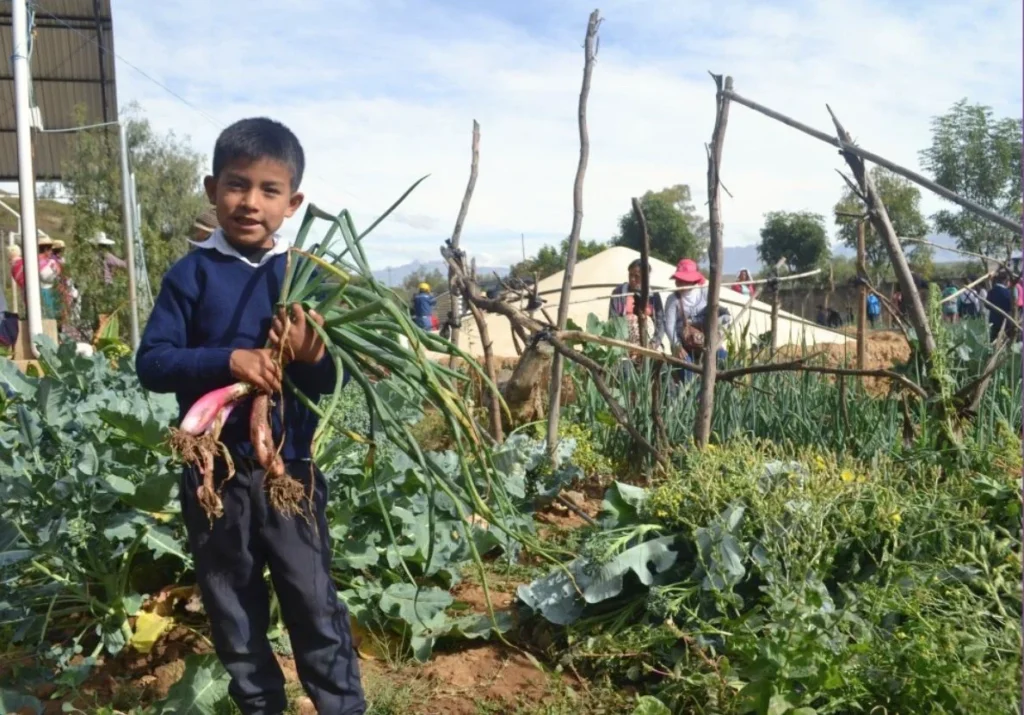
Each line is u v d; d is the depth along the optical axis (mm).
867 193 4859
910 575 3299
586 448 6305
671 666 3355
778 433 6031
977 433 5027
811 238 41188
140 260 19656
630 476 6168
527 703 3258
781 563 3438
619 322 7961
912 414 5863
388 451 4066
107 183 23938
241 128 2738
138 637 3609
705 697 3098
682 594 3531
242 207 2711
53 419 3865
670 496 3766
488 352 5766
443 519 4148
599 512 4750
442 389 2693
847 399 5887
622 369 6574
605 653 3436
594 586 3596
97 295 18062
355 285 2771
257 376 2553
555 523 5281
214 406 2521
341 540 3857
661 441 5594
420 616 3664
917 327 5043
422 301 14727
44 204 34344
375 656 3666
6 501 3521
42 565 3760
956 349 6496
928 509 3568
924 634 2904
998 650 2846
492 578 4414
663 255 47781
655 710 3016
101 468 3611
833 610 3211
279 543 2719
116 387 4738
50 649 3547
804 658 2871
